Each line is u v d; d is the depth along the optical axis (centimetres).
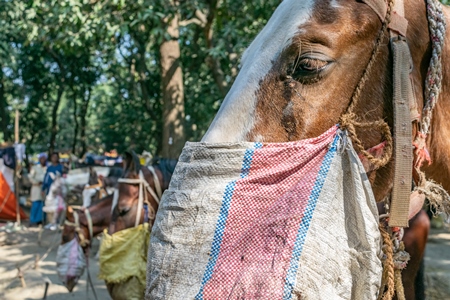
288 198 147
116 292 468
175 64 1020
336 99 162
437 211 189
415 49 172
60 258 555
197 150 158
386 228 170
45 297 695
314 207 146
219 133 165
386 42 167
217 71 1044
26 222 1409
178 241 149
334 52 162
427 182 175
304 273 139
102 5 864
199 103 1767
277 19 175
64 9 854
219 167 153
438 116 182
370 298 145
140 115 2192
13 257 969
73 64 2148
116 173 991
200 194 151
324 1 168
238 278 140
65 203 1289
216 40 1047
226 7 940
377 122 159
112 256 464
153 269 151
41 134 2792
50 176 1309
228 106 169
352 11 166
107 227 566
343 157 155
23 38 1839
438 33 173
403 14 170
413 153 169
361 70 164
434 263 638
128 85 2108
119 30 845
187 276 144
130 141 2456
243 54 186
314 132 160
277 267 139
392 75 166
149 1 838
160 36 853
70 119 3669
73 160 1992
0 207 1298
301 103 161
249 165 151
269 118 162
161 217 156
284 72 163
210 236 146
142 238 473
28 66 2197
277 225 144
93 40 1023
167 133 1020
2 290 747
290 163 151
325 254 143
